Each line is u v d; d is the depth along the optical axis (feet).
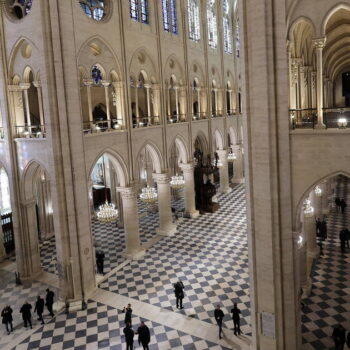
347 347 49.83
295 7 42.70
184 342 53.16
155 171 94.12
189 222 105.29
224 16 132.67
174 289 67.82
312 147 42.78
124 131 77.61
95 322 59.77
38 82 69.67
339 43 79.77
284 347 46.80
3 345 55.06
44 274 78.33
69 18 62.44
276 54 42.22
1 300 68.74
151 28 87.56
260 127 43.57
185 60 102.83
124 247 89.35
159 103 91.25
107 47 73.41
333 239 85.61
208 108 116.98
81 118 65.57
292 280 45.73
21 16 71.61
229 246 87.04
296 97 58.85
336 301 60.49
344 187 132.46
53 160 62.85
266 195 44.34
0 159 76.74
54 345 54.54
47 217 97.55
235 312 53.42
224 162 132.98
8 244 92.17
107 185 128.77
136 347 52.85
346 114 56.75
